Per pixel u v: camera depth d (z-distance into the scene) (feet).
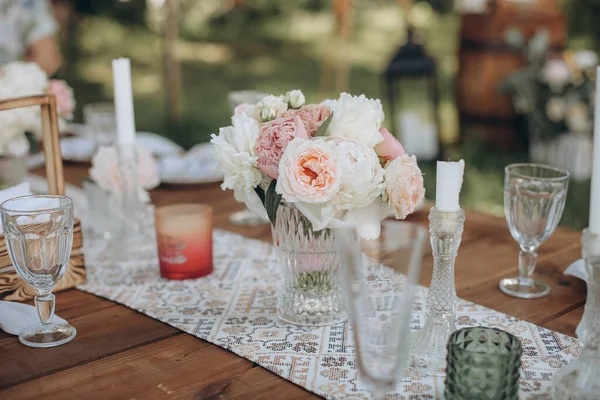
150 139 6.66
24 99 3.93
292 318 3.60
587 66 11.37
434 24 21.65
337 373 3.08
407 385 2.98
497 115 12.14
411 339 3.26
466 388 2.65
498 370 2.62
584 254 2.72
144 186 4.81
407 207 3.29
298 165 3.17
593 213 2.68
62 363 3.19
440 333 3.19
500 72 11.84
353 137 3.31
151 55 21.74
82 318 3.68
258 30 24.39
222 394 2.93
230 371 3.12
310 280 3.55
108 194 4.79
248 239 4.85
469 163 12.71
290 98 3.56
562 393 2.76
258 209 3.56
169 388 2.98
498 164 12.68
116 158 4.66
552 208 3.79
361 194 3.22
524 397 2.87
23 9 7.19
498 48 11.74
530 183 3.76
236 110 3.57
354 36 22.84
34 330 3.47
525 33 11.62
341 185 3.20
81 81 19.07
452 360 2.66
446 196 3.11
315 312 3.58
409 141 12.30
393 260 2.48
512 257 4.44
